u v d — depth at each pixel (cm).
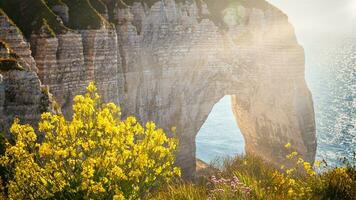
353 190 1502
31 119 3700
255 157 2041
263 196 1371
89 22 5722
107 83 5853
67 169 1142
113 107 1245
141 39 6806
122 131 1148
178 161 7244
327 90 17175
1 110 3550
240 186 1377
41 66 5081
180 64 7275
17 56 4103
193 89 7456
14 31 4591
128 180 1143
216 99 7738
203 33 7506
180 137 7300
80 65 5469
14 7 5500
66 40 5312
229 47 7756
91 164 1080
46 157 1190
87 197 1111
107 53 5841
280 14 8362
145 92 6856
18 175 1125
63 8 5659
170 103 7212
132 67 6600
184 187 1488
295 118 7994
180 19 7288
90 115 1172
